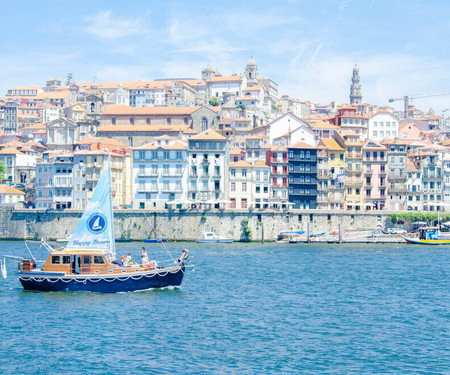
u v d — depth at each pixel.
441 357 63.00
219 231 190.75
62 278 93.94
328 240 190.50
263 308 84.62
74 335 69.94
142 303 86.94
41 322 75.62
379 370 59.09
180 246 175.25
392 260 144.38
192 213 190.62
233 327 73.88
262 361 61.34
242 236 191.38
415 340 68.94
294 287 102.38
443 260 145.12
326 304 87.81
